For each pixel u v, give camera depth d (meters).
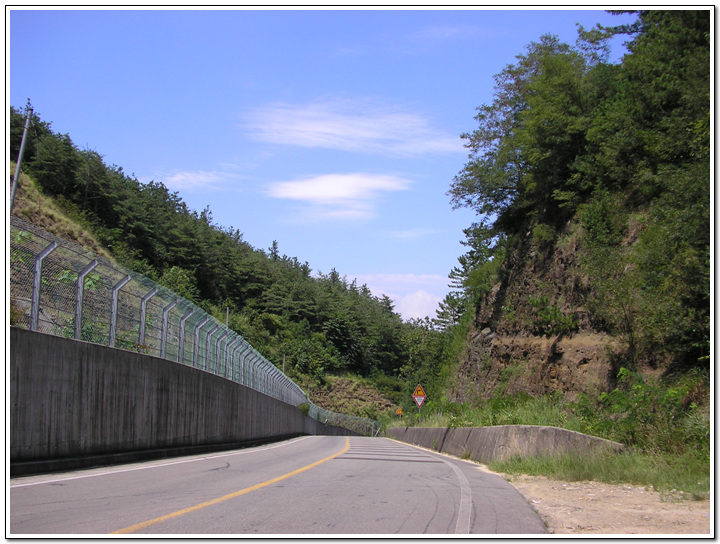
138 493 8.40
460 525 6.18
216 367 24.98
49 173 72.75
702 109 18.70
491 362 32.81
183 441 19.09
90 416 13.35
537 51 36.88
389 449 24.22
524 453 14.68
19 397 10.89
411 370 85.25
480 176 35.91
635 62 23.80
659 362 16.61
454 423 23.81
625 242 21.20
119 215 85.56
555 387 23.38
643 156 22.83
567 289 25.72
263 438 32.56
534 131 29.31
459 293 75.69
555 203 30.59
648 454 10.84
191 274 94.69
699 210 14.74
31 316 12.07
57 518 6.35
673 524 6.57
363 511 6.99
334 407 104.69
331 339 129.12
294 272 163.12
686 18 23.05
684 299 15.18
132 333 16.67
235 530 5.80
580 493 9.20
